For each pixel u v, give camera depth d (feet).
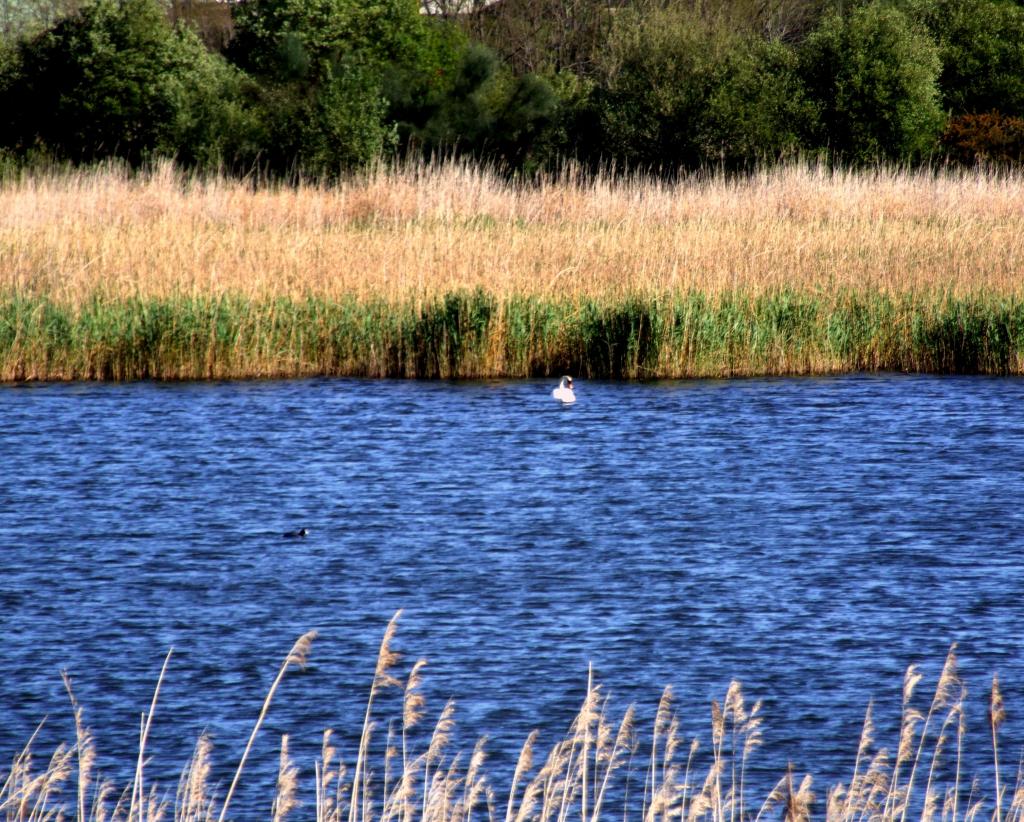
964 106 606.55
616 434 230.27
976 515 178.60
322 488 194.70
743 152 546.67
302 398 260.62
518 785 103.04
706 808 95.61
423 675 123.75
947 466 206.69
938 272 313.12
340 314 289.74
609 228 358.84
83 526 174.60
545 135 563.07
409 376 284.61
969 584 148.97
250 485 196.13
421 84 570.87
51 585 150.20
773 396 261.85
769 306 290.35
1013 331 285.43
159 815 95.30
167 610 141.69
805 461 210.38
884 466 206.69
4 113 555.69
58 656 128.67
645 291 291.17
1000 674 122.93
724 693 119.24
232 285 294.66
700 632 134.31
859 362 293.02
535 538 168.86
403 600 144.87
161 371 281.13
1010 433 229.04
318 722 114.42
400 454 216.13
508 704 117.29
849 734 111.24
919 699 117.60
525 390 269.64
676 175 553.23
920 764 106.83
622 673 123.95
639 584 149.79
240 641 132.57
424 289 296.10
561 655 128.36
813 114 553.23
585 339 285.23
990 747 109.40
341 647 130.82
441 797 93.71
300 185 422.41
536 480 199.31
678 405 254.06
